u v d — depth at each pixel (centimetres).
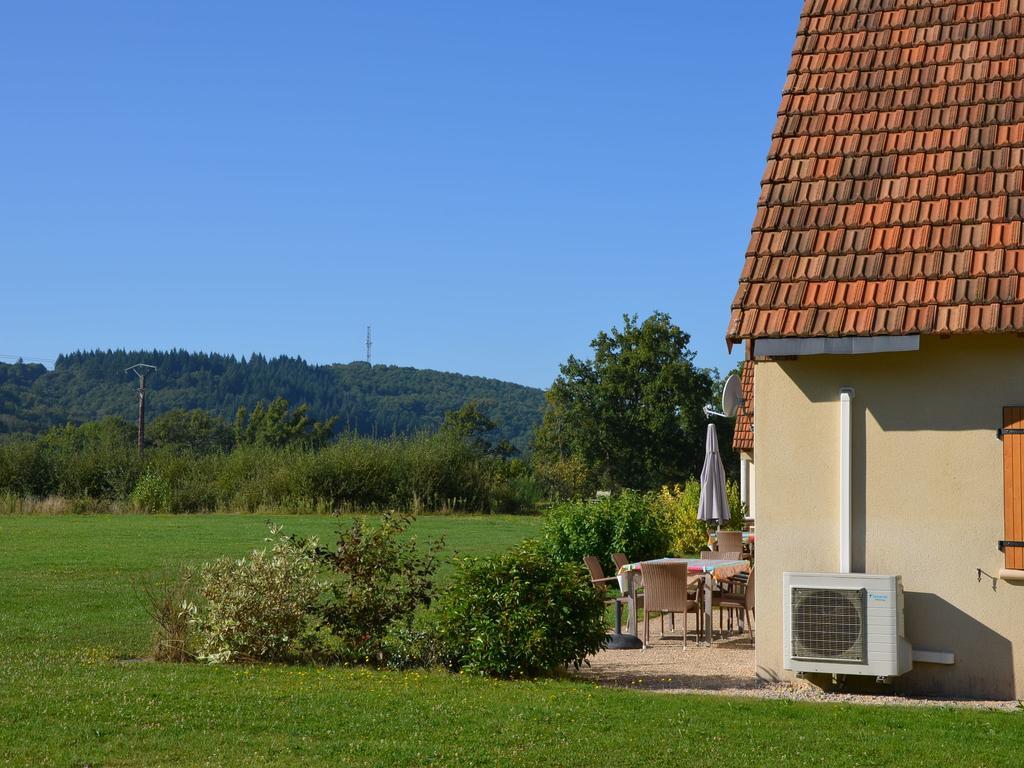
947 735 788
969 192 1009
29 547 2598
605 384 6769
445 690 962
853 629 969
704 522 3064
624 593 1435
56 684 951
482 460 4984
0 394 15700
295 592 1154
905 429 996
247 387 19812
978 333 935
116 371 18338
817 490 1021
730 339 995
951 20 1150
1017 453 955
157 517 4128
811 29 1202
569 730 798
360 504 4662
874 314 956
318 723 812
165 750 727
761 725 820
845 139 1095
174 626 1163
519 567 1112
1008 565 955
